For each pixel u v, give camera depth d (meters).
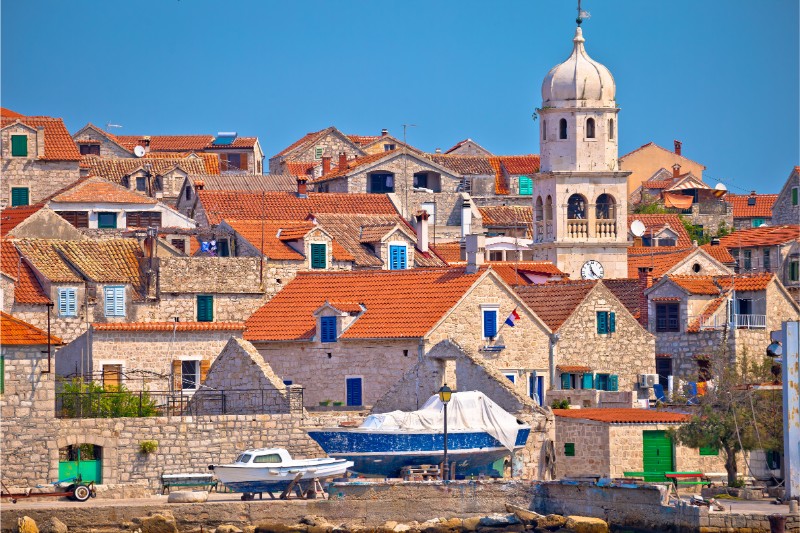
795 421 162.88
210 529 155.75
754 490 165.88
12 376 161.50
